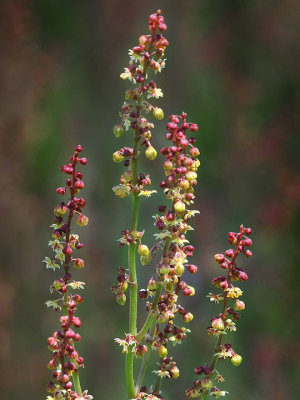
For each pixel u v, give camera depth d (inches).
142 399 100.0
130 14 454.0
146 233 391.9
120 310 386.0
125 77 95.3
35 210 411.5
